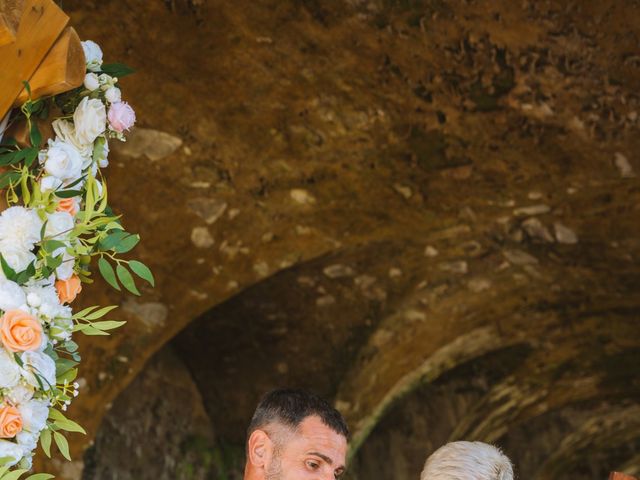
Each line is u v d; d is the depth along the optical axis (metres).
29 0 2.41
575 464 13.44
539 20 5.73
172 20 5.44
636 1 5.62
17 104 2.54
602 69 6.00
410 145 6.48
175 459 8.34
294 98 6.05
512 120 6.30
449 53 5.88
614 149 6.48
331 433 2.70
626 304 9.09
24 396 2.41
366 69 5.93
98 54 2.72
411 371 9.38
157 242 6.74
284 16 5.53
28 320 2.38
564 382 10.80
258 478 2.69
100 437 7.82
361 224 7.21
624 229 7.63
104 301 6.82
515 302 8.95
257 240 7.05
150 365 8.41
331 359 8.52
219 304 7.96
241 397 8.68
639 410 12.02
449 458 2.79
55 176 2.54
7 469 2.39
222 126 6.17
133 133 6.05
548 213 7.41
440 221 7.32
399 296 8.32
